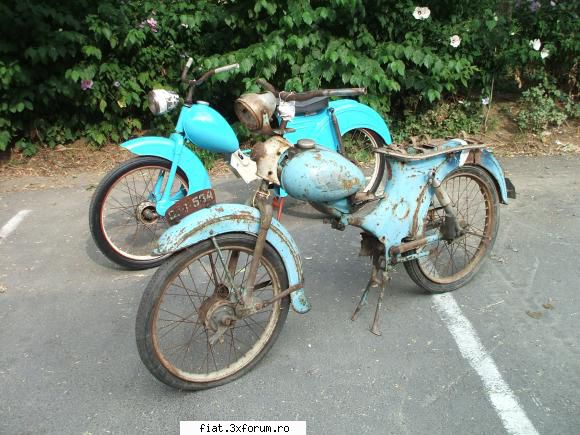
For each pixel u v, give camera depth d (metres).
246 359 2.74
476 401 2.53
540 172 5.62
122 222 4.60
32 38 5.86
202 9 6.16
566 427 2.37
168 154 3.82
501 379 2.66
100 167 6.14
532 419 2.41
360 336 3.03
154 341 2.42
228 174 5.83
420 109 6.71
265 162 2.84
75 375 2.79
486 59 6.59
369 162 6.00
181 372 2.56
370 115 4.74
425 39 6.41
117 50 6.22
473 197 4.75
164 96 3.70
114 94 6.34
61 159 6.27
